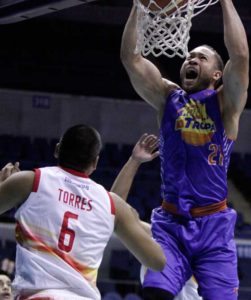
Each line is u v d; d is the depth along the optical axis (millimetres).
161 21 5785
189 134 5629
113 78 18656
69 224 4301
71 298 4203
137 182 19984
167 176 5664
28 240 4273
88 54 18203
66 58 18250
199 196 5582
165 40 5812
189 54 5898
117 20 17094
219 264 5520
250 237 17453
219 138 5633
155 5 5723
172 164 5656
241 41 5535
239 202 20859
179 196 5578
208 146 5617
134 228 4434
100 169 19938
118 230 4449
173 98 5773
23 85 18297
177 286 5449
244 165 21469
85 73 18406
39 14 9203
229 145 5719
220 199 5648
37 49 18078
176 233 5574
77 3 8531
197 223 5578
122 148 21094
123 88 18734
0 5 9492
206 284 5504
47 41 17969
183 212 5555
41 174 4355
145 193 19656
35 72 18281
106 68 18438
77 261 4281
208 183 5605
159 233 5609
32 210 4305
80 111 21125
